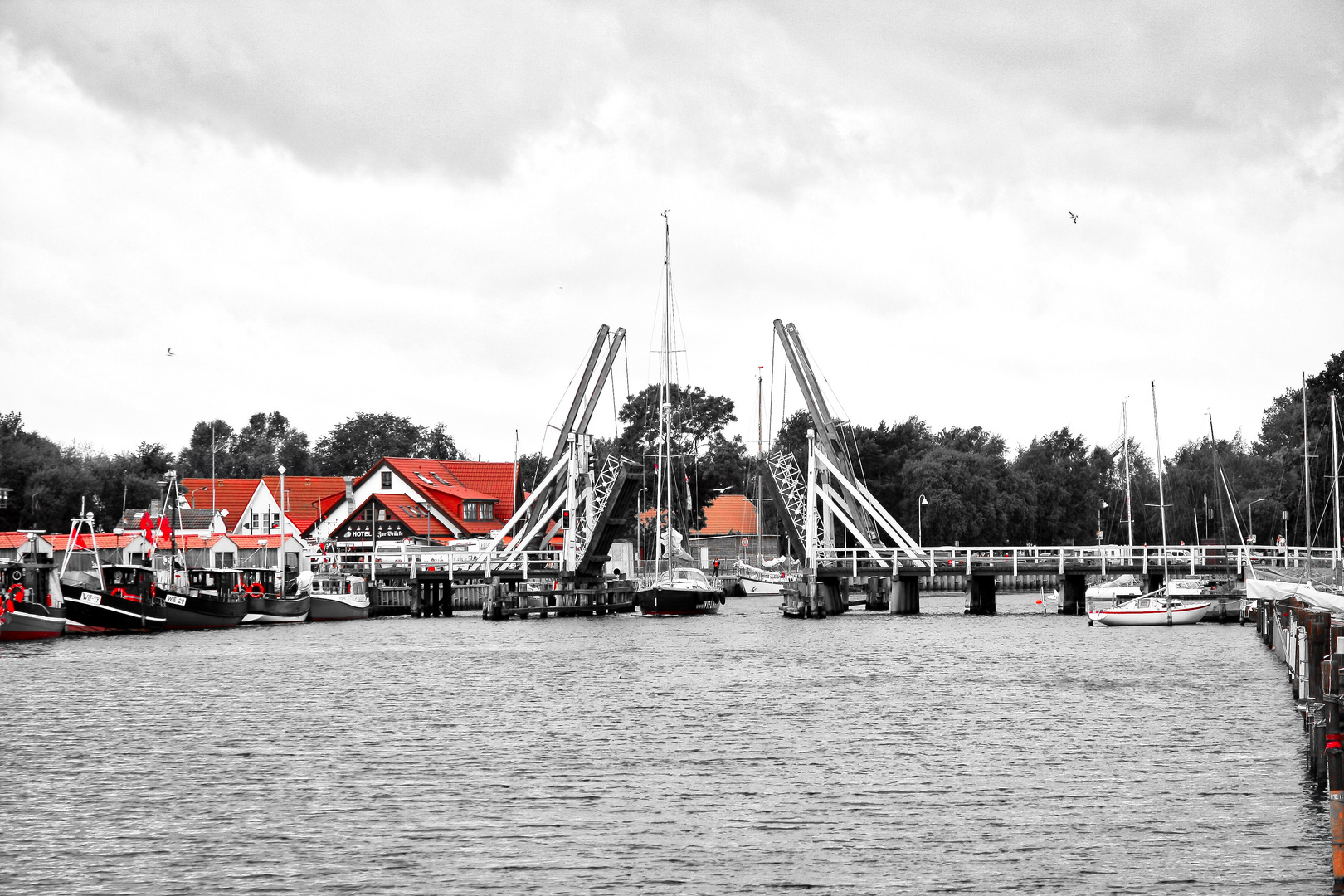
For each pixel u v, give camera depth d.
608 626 95.25
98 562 91.12
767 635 85.62
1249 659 65.56
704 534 191.50
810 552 100.88
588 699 51.03
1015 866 26.94
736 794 33.25
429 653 72.44
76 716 46.62
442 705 49.31
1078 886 25.73
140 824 30.66
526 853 28.20
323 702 50.38
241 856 28.11
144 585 91.44
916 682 56.00
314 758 38.22
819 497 113.94
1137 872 26.47
